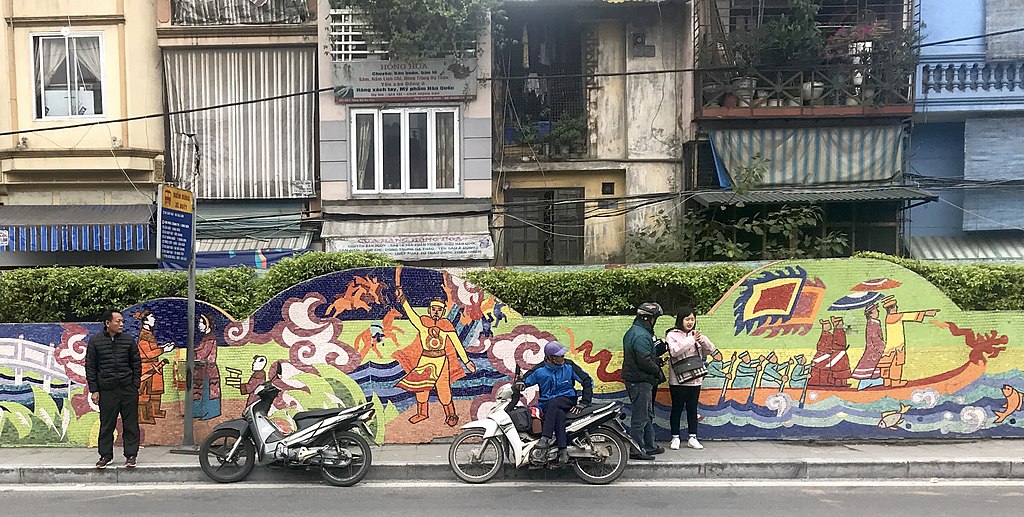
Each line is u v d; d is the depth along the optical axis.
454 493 6.46
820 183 12.95
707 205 12.05
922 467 6.96
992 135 13.42
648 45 13.74
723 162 12.98
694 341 7.56
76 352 7.95
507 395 6.97
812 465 7.00
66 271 8.46
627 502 6.11
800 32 12.34
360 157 12.95
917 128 13.94
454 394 8.04
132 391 7.06
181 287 8.53
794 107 12.70
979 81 13.35
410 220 12.91
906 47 12.59
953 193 13.79
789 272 8.04
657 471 6.99
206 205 13.35
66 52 12.84
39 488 6.73
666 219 12.83
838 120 12.88
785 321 8.03
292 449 6.68
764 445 7.75
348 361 8.02
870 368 7.98
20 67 12.76
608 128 13.83
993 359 7.96
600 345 8.05
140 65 12.91
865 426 7.96
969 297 8.37
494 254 13.36
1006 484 6.70
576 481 6.88
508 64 13.78
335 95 12.70
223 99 13.22
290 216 13.30
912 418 7.96
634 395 7.20
